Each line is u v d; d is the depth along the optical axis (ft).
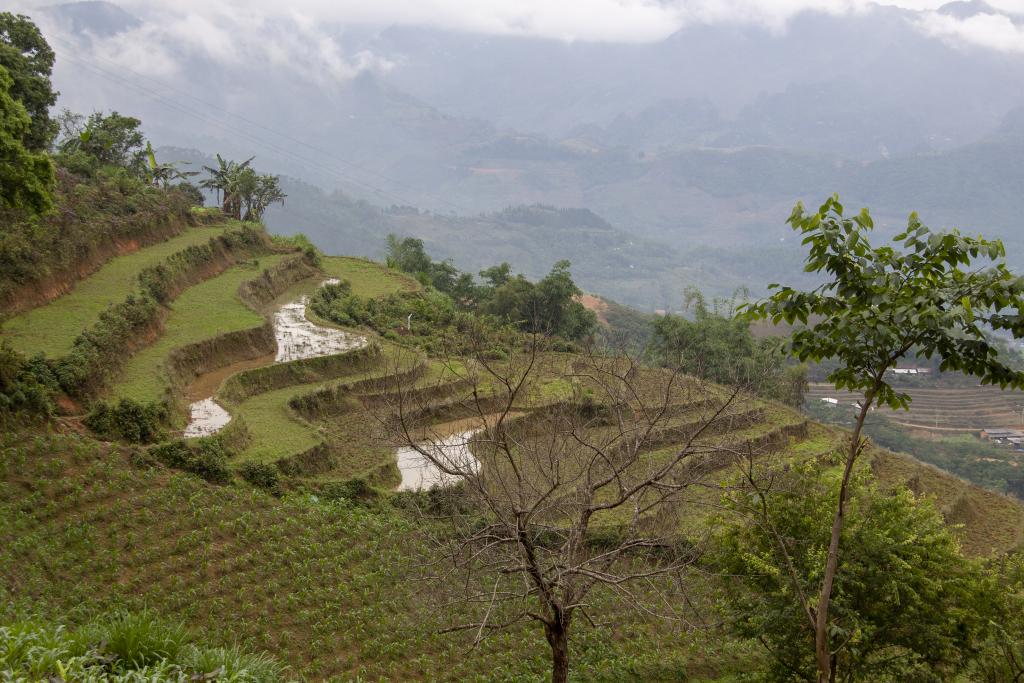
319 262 223.51
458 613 74.74
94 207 161.58
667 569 55.01
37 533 78.07
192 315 147.43
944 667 67.92
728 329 207.10
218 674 41.29
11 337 106.52
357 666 74.13
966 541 131.64
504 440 58.49
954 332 36.45
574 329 217.56
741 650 89.15
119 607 71.26
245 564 82.69
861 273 39.09
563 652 52.26
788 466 78.59
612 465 56.24
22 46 156.25
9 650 37.37
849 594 59.06
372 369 142.92
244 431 108.27
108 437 97.14
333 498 100.78
